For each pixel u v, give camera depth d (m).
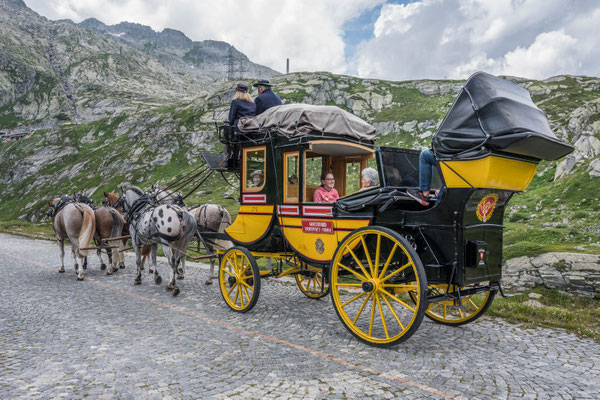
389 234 5.78
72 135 111.12
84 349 6.00
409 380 4.88
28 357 5.68
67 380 4.91
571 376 4.98
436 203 5.90
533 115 5.56
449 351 5.85
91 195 71.25
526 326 7.04
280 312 8.06
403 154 6.73
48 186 85.25
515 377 4.95
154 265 10.87
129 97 181.75
